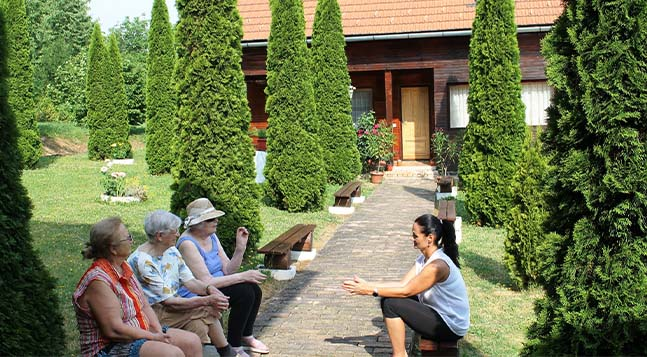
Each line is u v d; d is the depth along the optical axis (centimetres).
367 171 1955
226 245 868
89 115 2130
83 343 425
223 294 541
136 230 1091
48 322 456
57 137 2694
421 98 2094
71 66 3334
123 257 442
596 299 459
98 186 1562
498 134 1254
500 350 595
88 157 2166
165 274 511
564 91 486
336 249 1056
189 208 585
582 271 471
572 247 476
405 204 1497
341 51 1794
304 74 1379
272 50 1393
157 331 460
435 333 520
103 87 2119
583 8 470
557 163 496
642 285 448
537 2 1955
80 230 1066
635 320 446
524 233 796
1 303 418
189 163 869
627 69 450
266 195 1412
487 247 1062
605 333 453
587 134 471
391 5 2098
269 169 1388
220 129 869
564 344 475
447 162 1894
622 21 452
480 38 1294
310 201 1375
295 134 1363
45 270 468
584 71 464
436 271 511
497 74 1263
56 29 5153
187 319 514
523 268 805
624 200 451
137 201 1368
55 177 1678
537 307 507
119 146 2125
